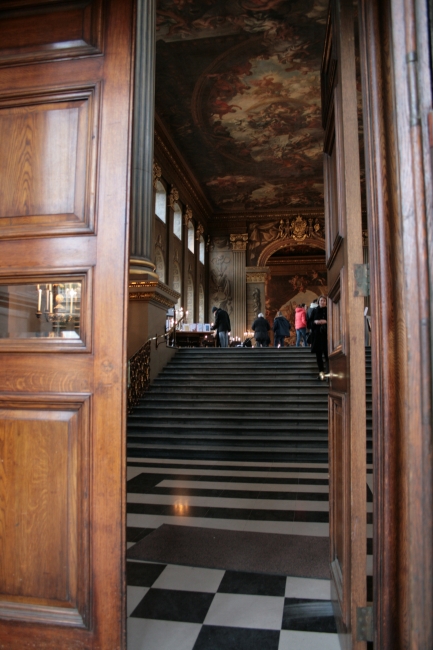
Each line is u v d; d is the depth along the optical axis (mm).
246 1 11781
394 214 1787
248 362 12320
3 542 2197
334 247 2652
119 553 2092
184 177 21297
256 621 2611
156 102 16359
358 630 1986
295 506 4996
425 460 1504
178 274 21094
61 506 2162
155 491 5707
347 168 2207
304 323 17672
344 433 2221
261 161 20609
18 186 2350
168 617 2656
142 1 10477
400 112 1606
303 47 13641
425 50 1556
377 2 1900
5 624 2166
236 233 25906
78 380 2191
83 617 2105
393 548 1741
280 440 8438
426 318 1519
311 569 3287
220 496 5445
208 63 14375
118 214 2229
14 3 2410
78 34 2354
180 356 13234
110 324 2182
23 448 2213
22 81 2387
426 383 1512
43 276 2273
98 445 2145
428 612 1479
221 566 3354
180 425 9266
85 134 2318
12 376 2252
